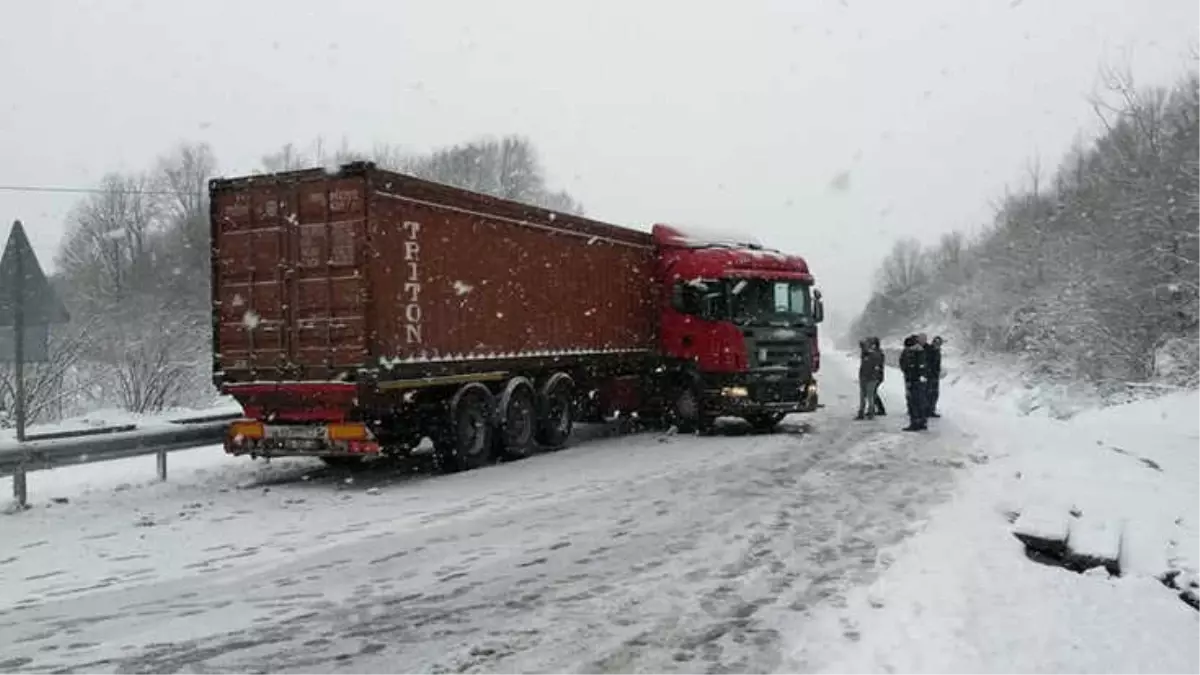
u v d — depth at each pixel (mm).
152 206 43219
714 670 5191
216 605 6551
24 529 9180
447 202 12750
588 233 16359
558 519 9531
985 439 15844
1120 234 27547
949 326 52312
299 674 5199
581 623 6078
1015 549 7977
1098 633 6070
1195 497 11016
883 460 13539
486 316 13570
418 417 12711
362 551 8172
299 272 11703
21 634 5922
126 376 21750
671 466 13305
